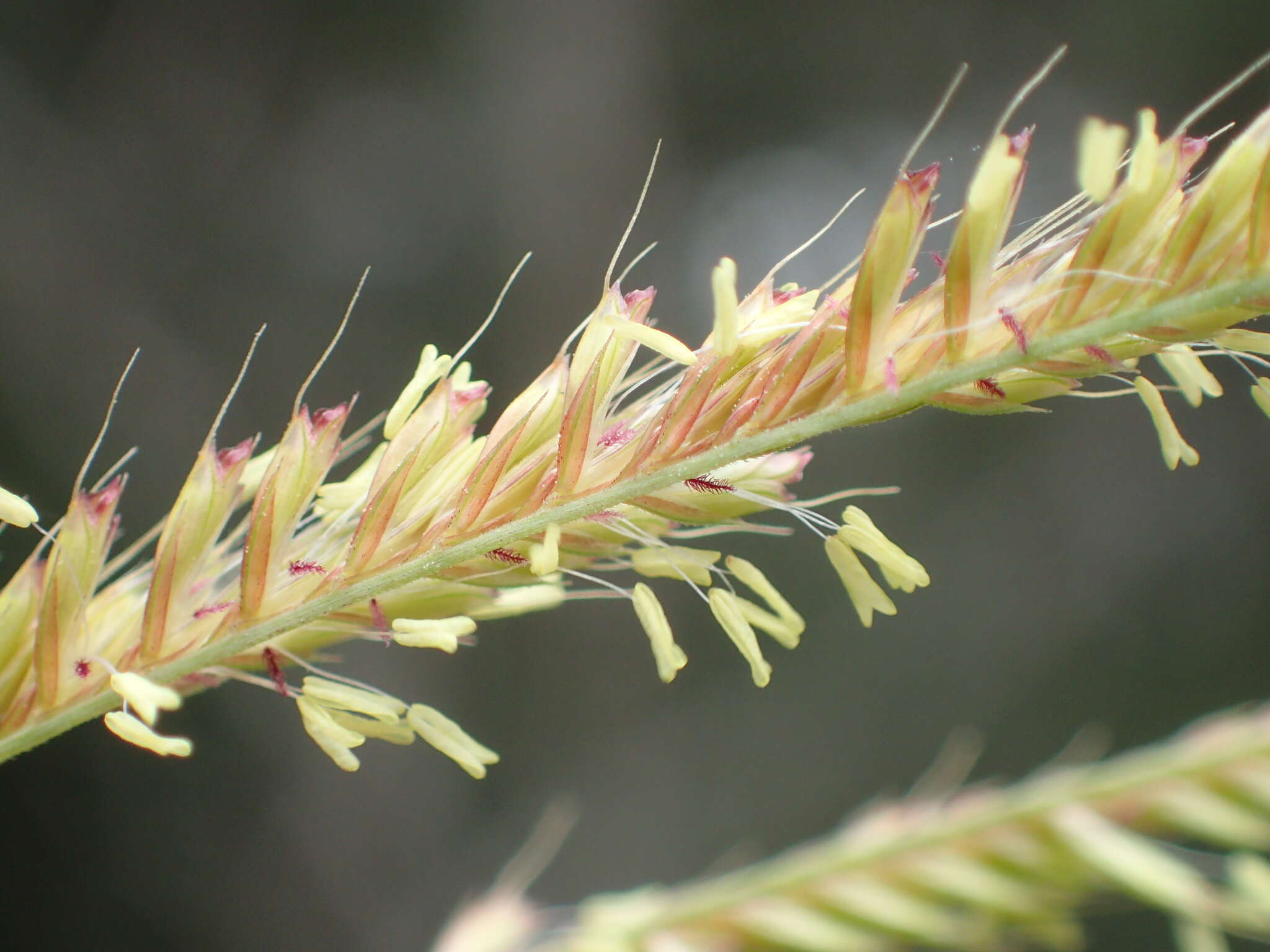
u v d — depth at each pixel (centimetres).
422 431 6
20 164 24
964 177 29
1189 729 5
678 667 6
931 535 29
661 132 29
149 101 26
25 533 23
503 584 6
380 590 6
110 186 25
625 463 6
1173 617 29
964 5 29
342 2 27
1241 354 6
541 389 6
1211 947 5
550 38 27
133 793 24
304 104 27
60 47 25
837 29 29
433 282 27
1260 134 5
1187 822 5
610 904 6
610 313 6
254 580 6
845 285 6
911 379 6
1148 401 6
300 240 27
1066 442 29
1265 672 29
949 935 5
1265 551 29
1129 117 29
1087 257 6
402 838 25
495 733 26
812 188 29
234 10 26
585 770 27
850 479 29
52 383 24
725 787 27
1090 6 29
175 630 6
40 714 6
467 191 27
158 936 24
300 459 6
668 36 28
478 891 25
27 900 23
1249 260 5
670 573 6
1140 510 29
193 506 6
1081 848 5
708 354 6
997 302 6
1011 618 29
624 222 28
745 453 6
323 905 24
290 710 24
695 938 5
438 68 27
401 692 25
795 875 5
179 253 26
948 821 5
